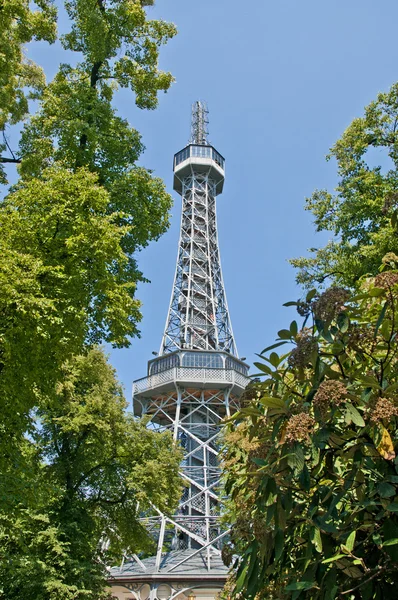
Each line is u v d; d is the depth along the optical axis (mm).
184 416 49438
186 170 70500
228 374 47344
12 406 11219
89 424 22250
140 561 36156
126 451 23781
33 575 18172
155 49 19344
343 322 4809
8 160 17656
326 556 4344
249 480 5691
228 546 6164
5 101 16734
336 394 4281
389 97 19469
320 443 4422
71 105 16891
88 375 23625
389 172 18344
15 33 17672
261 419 5543
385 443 4234
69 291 11766
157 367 51750
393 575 4188
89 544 20750
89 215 12336
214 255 63906
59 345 11742
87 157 16766
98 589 21094
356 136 19625
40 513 19594
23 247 11711
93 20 17312
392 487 4066
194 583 34188
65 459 22031
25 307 10227
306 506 4891
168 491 24625
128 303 13414
